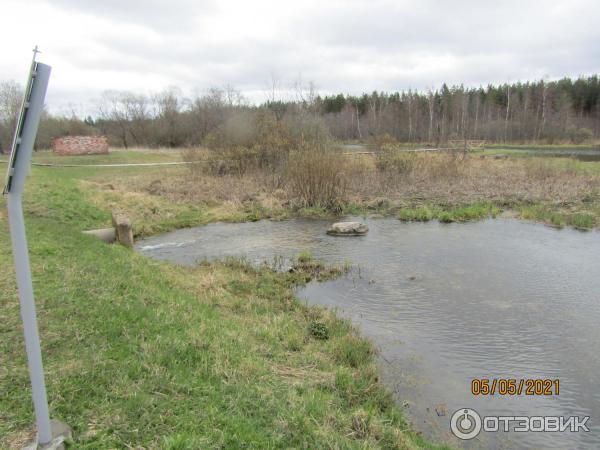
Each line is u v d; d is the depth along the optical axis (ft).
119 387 11.92
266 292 27.68
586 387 17.57
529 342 21.20
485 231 44.47
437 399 16.67
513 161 94.58
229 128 78.48
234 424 11.09
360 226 45.21
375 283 29.81
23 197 45.27
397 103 234.79
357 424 13.15
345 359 18.79
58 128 161.68
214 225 51.21
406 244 40.06
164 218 51.96
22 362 12.78
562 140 177.58
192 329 16.89
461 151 103.09
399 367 18.89
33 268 21.06
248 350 16.84
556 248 37.65
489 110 213.66
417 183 69.46
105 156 105.19
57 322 15.47
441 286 28.99
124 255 29.09
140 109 179.93
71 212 45.50
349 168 69.46
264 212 55.93
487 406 16.33
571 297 26.73
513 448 14.17
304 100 119.34
